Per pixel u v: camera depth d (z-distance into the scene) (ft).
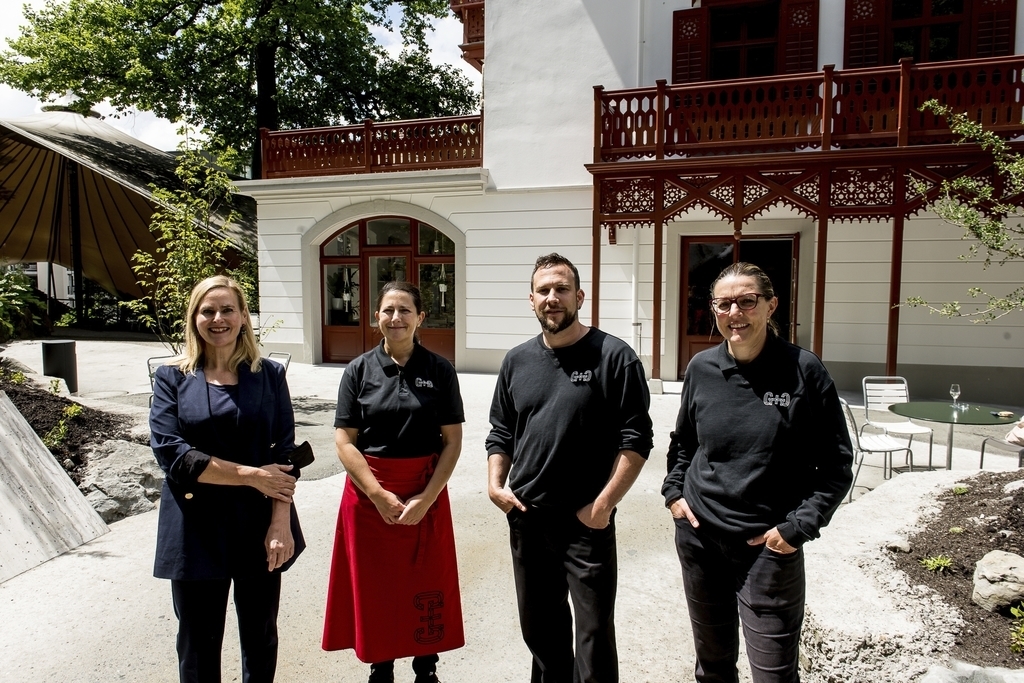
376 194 41.34
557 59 37.45
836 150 28.78
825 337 34.53
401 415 9.14
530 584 8.64
